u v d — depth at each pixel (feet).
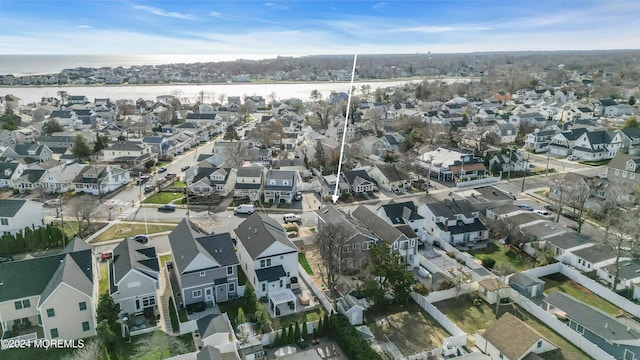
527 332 131.34
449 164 322.14
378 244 189.06
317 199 278.67
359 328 145.18
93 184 283.79
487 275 176.96
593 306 159.74
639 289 163.32
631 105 568.82
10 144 389.19
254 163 341.41
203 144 444.96
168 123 525.75
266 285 163.94
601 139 372.58
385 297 160.04
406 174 304.91
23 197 277.44
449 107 577.43
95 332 141.49
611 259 183.52
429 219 221.25
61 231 206.80
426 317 155.02
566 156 381.60
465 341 138.82
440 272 178.09
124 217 244.01
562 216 245.65
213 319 139.54
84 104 618.44
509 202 258.78
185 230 182.19
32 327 143.33
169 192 286.66
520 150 364.99
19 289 140.97
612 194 238.48
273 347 138.00
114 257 167.22
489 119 504.84
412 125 455.63
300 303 160.66
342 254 172.45
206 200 271.08
